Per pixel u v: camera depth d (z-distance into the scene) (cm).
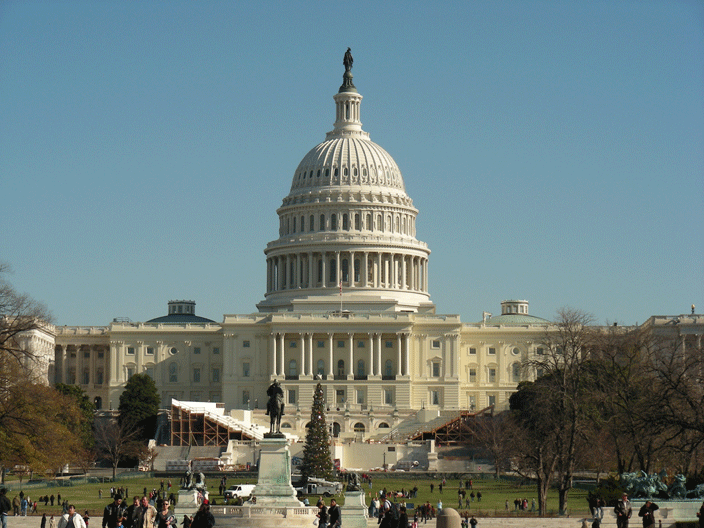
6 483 16500
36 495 14838
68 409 18612
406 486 17162
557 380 14425
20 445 14412
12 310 14000
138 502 8550
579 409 14100
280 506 10325
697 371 14538
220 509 10425
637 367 15225
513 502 14438
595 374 15275
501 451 18388
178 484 16975
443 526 7812
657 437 13350
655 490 11306
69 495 14900
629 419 13362
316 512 10288
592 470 18325
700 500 10981
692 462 13812
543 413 13975
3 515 8369
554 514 12631
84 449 19288
